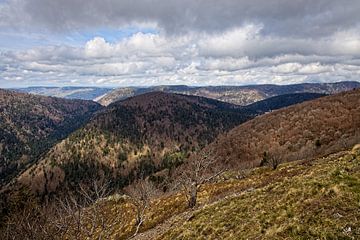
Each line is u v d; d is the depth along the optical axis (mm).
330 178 17828
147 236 31047
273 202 18953
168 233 23906
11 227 21469
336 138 94188
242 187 36281
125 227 42250
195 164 42562
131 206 48562
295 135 112875
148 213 43625
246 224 17750
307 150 87188
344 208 14391
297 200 17188
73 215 21031
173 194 49281
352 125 99562
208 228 20125
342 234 12773
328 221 13820
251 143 124750
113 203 52281
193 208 35375
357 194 15094
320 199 15914
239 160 117188
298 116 126500
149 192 48219
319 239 13000
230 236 17469
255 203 20562
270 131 127062
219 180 54188
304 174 22156
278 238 14289
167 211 41688
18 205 43188
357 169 18250
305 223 14406
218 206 23828
